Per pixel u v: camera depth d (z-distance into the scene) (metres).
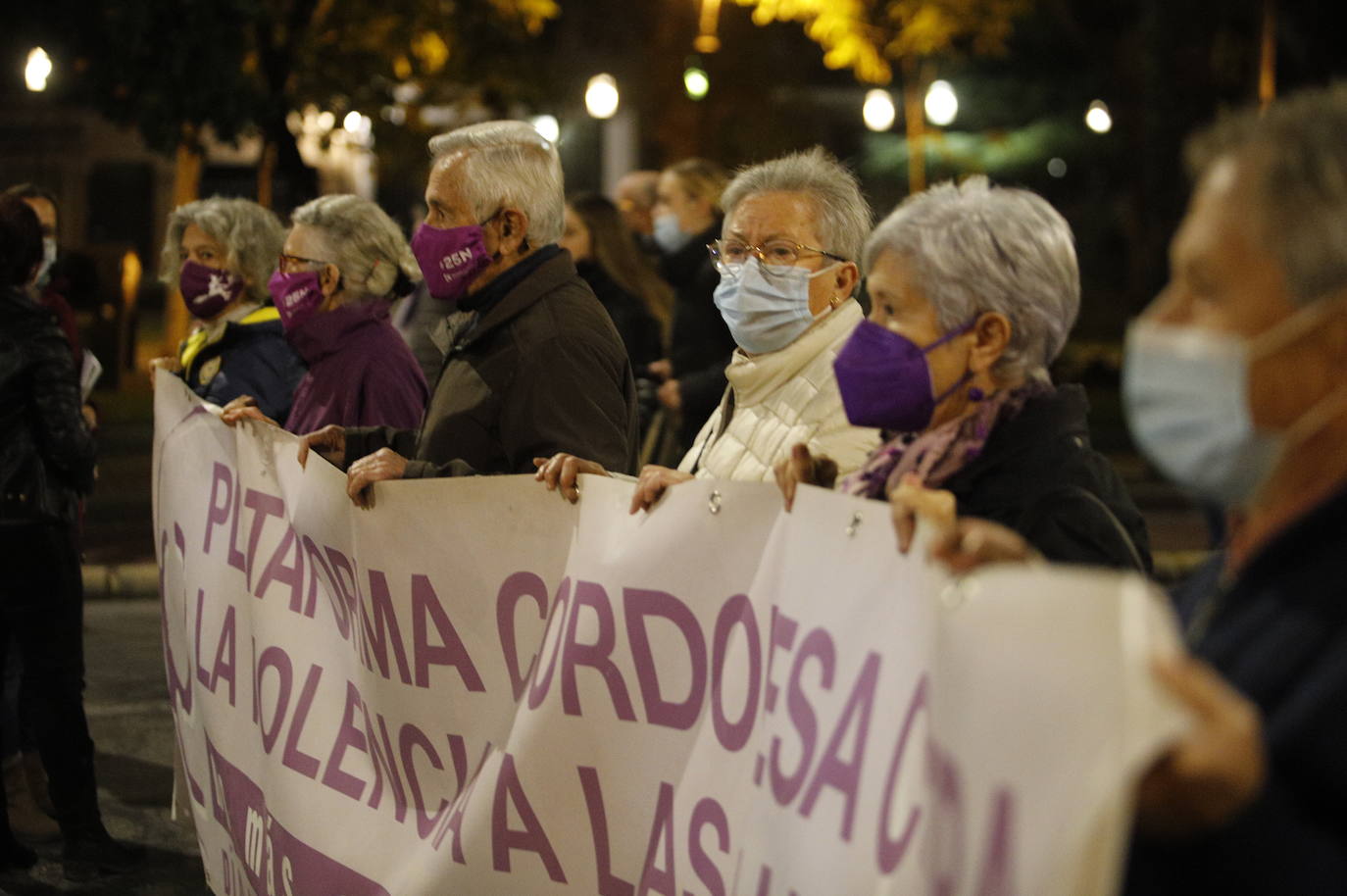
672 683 2.50
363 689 3.18
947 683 1.57
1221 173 1.50
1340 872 1.35
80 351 5.84
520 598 2.81
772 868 2.16
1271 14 18.42
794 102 23.34
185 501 4.08
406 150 16.61
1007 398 2.29
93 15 12.98
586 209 6.61
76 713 4.58
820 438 3.02
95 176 32.81
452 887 2.89
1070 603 1.42
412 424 4.30
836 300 3.14
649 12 17.19
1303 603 1.47
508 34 16.56
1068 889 1.38
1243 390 1.46
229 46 12.56
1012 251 2.28
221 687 3.84
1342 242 1.42
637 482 2.61
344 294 4.30
